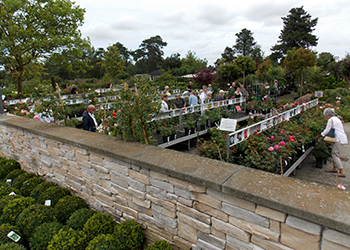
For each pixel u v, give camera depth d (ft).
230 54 167.22
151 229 8.47
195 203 6.88
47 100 15.14
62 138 11.12
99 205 10.42
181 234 7.52
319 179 15.75
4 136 16.72
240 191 5.62
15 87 76.69
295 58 54.44
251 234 5.88
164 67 182.80
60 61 59.67
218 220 6.46
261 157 11.91
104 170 9.69
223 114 27.43
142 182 8.29
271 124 15.56
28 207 9.99
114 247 7.82
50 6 54.49
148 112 10.24
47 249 7.91
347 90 47.19
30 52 56.29
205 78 68.74
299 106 21.33
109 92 10.63
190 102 27.86
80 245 8.09
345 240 4.54
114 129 11.27
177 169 6.98
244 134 12.47
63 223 10.12
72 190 11.76
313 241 4.94
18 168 15.58
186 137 20.40
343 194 5.27
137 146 9.39
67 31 58.90
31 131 13.11
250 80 60.13
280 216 5.28
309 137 16.20
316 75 61.36
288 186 5.70
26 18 52.75
